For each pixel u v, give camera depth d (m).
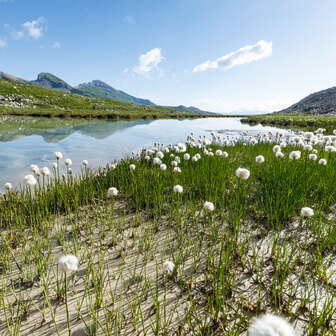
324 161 4.11
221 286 1.79
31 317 1.72
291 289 1.78
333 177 3.98
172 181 4.72
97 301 1.79
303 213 2.27
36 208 3.64
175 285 2.03
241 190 3.76
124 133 18.88
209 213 3.38
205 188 4.13
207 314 1.68
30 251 2.55
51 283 2.07
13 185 5.44
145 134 18.64
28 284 2.07
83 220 3.38
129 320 1.67
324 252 2.37
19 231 3.02
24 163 7.92
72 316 1.73
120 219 3.43
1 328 1.62
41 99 61.12
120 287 2.02
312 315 1.56
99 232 3.01
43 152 9.92
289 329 0.84
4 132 15.99
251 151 7.91
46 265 2.31
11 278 2.14
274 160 5.30
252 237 2.76
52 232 3.02
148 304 1.83
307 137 5.99
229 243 2.46
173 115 62.66
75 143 12.72
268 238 2.71
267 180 4.25
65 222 3.32
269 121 34.72
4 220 3.34
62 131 18.11
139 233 2.99
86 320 1.69
